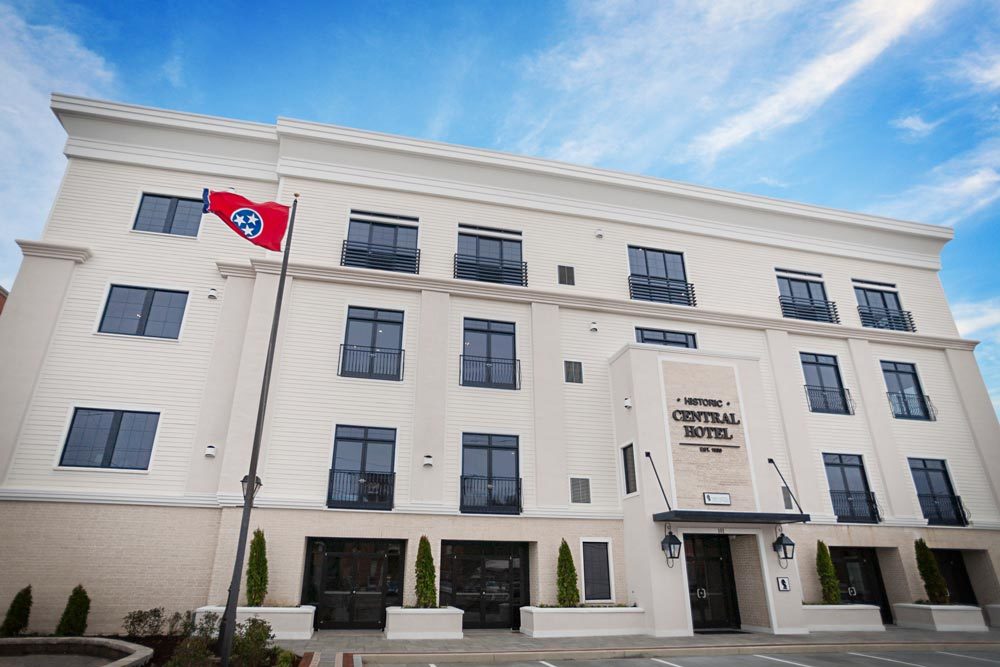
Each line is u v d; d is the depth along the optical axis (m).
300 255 16.64
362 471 14.87
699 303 19.52
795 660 12.06
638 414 15.66
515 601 15.14
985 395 20.66
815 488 17.62
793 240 21.19
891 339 20.53
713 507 15.26
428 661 11.12
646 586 14.45
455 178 18.55
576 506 15.85
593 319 18.12
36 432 13.77
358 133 17.62
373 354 16.05
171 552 13.46
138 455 14.16
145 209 16.47
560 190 19.33
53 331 14.64
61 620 11.95
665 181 19.94
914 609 16.66
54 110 16.16
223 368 15.14
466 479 15.45
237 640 9.26
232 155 17.39
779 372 18.89
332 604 13.98
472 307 17.30
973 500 19.16
